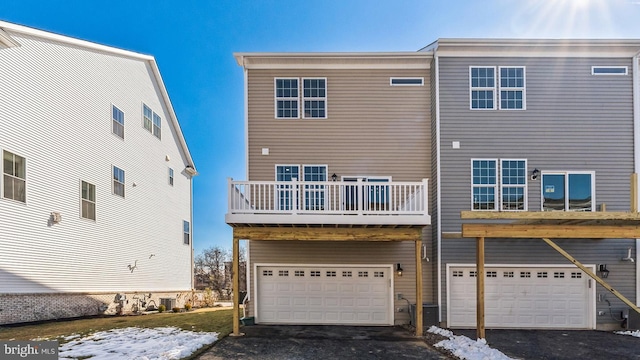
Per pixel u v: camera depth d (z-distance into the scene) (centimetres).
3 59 866
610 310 925
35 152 946
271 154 1012
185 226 1859
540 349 730
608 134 962
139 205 1423
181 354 637
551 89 973
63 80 1051
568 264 941
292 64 1026
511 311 939
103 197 1207
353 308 973
